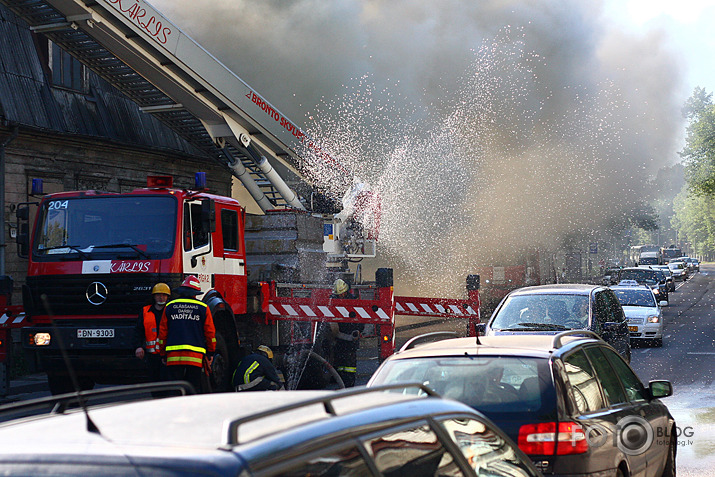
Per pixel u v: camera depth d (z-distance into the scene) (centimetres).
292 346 1611
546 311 1404
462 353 682
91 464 257
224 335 1398
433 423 352
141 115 2878
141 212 1348
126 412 327
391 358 713
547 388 623
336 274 1997
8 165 2345
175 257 1316
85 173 2627
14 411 319
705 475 900
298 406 289
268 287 1583
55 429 299
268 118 2208
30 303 1349
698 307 4531
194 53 1992
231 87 2097
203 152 2406
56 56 2548
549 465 595
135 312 1309
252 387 1176
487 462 391
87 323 1317
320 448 276
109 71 2084
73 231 1359
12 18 2452
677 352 2327
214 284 1420
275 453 258
